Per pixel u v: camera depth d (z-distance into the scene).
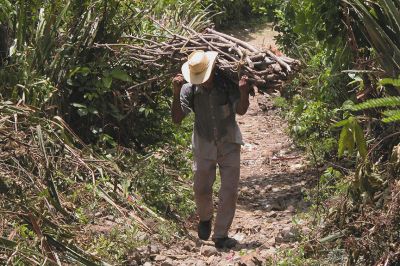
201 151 7.66
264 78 7.68
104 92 9.50
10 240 6.24
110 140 9.33
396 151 6.50
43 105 8.67
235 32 20.27
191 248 7.78
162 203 8.66
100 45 9.56
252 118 13.83
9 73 8.74
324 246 6.90
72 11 9.66
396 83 6.30
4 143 7.61
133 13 10.27
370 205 6.53
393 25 7.20
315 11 8.05
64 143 8.23
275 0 13.54
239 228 8.37
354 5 7.53
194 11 11.73
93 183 8.10
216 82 7.59
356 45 7.61
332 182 8.85
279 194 9.77
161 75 9.35
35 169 7.61
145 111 9.99
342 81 9.63
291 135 11.83
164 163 9.88
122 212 8.01
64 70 9.40
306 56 12.84
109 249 7.15
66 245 6.77
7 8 9.17
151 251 7.41
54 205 7.35
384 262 6.22
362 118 7.58
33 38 9.29
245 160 11.48
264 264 7.14
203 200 7.81
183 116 7.85
